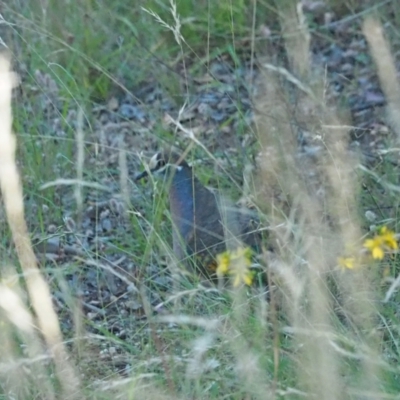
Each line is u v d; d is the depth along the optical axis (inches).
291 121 353.7
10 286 291.7
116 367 307.9
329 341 251.8
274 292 299.3
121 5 557.3
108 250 383.9
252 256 331.3
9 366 268.1
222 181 385.7
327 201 314.7
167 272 356.5
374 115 476.7
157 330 306.7
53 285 353.1
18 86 480.4
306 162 354.3
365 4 551.8
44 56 499.5
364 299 273.7
